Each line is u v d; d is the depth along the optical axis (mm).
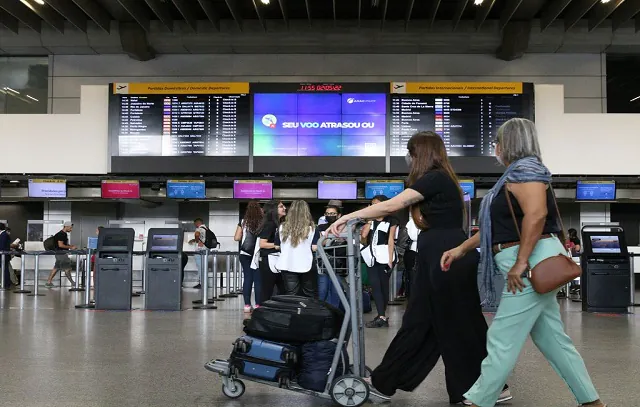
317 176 15078
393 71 16750
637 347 5816
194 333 6629
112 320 7961
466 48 16250
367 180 14617
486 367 2844
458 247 3129
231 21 15852
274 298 3615
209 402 3500
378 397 3514
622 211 17172
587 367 4688
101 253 9586
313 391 3402
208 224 17344
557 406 3422
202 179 14852
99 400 3535
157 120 14773
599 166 14773
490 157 14461
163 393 3725
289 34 15797
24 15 15180
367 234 7242
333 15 15828
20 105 17344
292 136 14711
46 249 14875
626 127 14820
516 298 2781
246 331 3535
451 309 3264
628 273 9719
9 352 5273
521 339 2801
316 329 3402
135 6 14648
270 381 3436
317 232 6844
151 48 16344
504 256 2850
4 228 15422
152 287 9523
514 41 15461
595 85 16688
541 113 14891
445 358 3311
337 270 3652
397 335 3471
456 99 14578
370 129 14656
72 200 16750
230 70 16875
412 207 3420
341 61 16812
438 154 3406
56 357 5016
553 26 15734
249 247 9047
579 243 14789
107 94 15180
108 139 14789
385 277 7344
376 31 15727
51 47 16422
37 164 15125
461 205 3393
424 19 15859
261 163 14680
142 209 17562
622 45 16031
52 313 8883
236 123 14750
